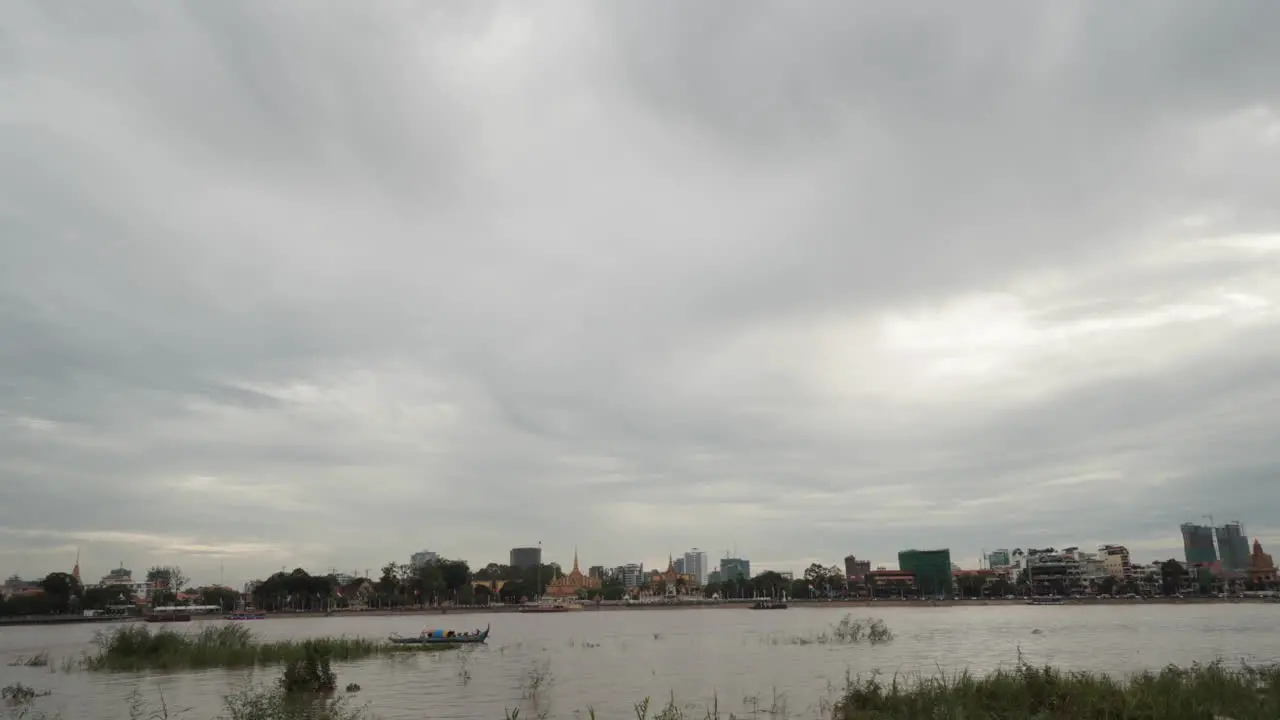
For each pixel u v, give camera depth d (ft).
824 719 114.93
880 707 111.04
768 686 152.56
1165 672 126.11
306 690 145.28
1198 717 91.61
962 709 97.04
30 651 291.79
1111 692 104.47
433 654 237.86
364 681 163.43
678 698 137.18
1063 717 96.32
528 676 168.96
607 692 146.00
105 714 124.47
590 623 540.52
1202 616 499.92
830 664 195.21
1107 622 425.28
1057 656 212.43
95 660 204.85
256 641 254.27
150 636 219.41
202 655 199.82
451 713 122.83
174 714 123.75
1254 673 141.38
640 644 284.61
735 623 498.28
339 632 434.30
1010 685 111.55
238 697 127.54
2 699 138.82
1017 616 537.24
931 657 213.05
